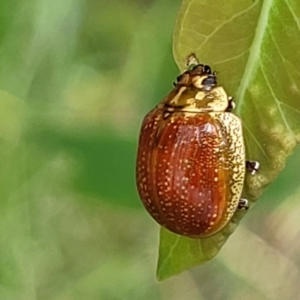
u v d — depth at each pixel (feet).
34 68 0.24
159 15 0.24
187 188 0.15
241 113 0.15
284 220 0.31
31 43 0.24
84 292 0.31
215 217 0.15
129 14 0.27
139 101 0.25
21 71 0.24
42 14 0.24
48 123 0.20
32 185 0.27
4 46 0.23
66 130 0.19
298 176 0.20
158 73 0.20
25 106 0.24
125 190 0.19
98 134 0.19
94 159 0.19
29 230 0.29
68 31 0.25
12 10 0.23
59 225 0.30
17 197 0.28
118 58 0.27
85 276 0.31
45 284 0.30
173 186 0.15
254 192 0.15
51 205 0.29
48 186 0.28
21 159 0.26
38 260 0.30
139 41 0.24
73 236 0.31
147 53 0.24
